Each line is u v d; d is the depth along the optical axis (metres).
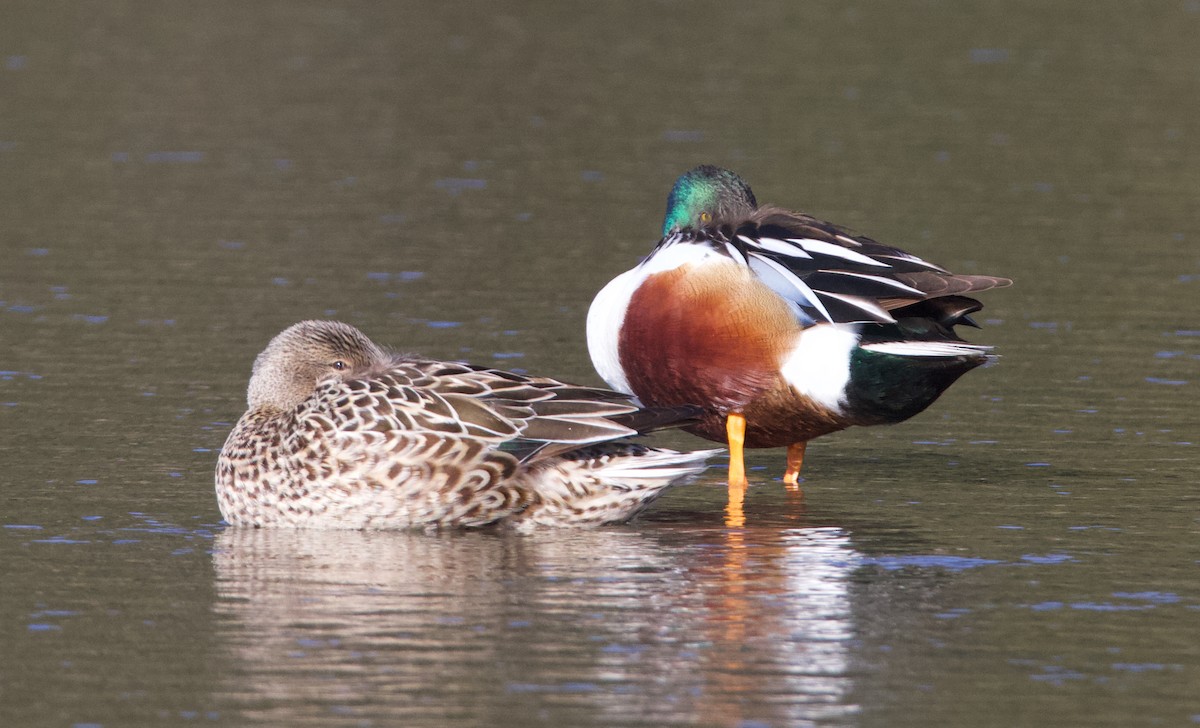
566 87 34.53
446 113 32.06
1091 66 36.59
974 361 12.61
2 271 20.64
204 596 10.45
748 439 13.76
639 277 13.53
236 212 24.27
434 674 9.19
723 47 38.91
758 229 13.75
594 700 8.87
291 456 12.02
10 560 11.13
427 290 19.91
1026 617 10.11
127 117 31.03
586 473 12.15
